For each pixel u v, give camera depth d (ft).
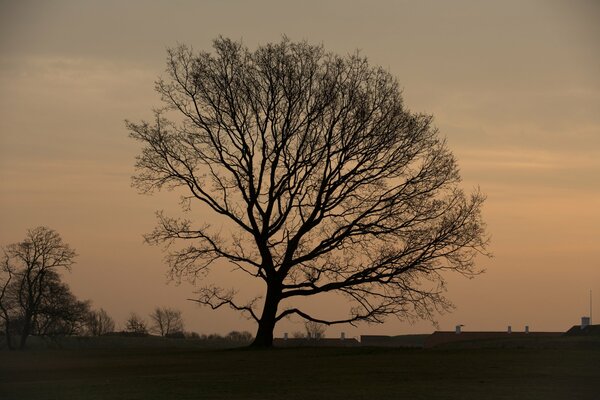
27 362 157.79
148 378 115.44
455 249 190.39
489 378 108.47
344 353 159.84
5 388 104.68
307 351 167.02
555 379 106.42
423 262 189.47
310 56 192.44
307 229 190.19
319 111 188.85
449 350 160.35
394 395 90.84
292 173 188.55
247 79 191.62
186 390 98.78
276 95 189.26
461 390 95.20
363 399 87.81
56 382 112.37
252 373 120.26
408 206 191.52
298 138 189.47
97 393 97.76
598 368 120.26
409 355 149.59
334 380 108.37
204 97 192.03
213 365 138.00
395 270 189.37
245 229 192.65
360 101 191.11
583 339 191.93
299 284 191.01
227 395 93.15
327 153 189.37
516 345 189.78
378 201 192.13
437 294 191.21
